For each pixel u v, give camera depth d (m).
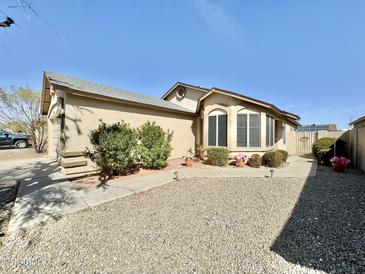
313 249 2.84
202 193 5.58
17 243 3.09
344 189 5.79
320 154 10.41
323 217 3.91
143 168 8.99
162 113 11.22
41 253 2.84
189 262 2.61
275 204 4.66
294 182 6.68
